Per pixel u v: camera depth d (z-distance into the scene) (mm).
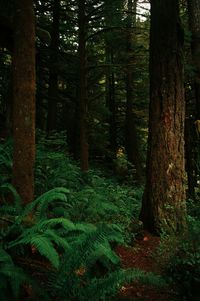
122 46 18234
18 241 4945
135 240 7707
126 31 15719
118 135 25875
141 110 22938
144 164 23500
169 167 8258
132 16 15789
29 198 6820
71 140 19094
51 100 16688
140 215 8648
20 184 6789
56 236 4934
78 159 16953
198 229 6258
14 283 4051
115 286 4641
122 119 25906
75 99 17359
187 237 6215
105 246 5371
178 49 8438
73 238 5406
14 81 7004
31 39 6984
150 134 8555
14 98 6984
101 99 25078
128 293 5527
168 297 5508
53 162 10359
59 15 16891
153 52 8562
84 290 4461
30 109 6945
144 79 19969
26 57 6918
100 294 4402
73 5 16547
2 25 11953
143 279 4605
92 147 20016
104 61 21234
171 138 8289
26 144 6879
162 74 8383
